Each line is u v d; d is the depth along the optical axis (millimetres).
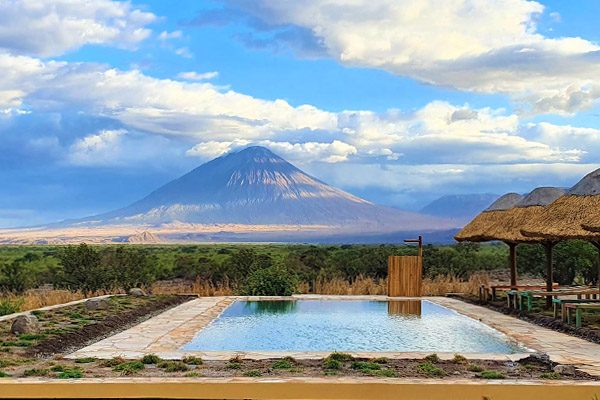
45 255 51500
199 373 8734
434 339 14055
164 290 23875
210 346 12680
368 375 8625
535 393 6883
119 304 18125
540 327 14734
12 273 26516
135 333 13555
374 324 16562
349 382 7152
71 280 23219
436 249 32656
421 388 6953
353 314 18625
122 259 24984
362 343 13594
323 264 29781
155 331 13938
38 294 21953
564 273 25859
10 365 9508
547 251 17453
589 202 14516
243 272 26953
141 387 6977
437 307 20328
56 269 29922
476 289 23625
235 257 27703
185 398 6961
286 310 19547
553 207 15680
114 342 12234
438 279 26125
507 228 18938
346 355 10102
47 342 11680
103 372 8781
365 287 24656
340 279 26031
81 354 10609
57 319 14656
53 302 19688
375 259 29562
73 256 23734
